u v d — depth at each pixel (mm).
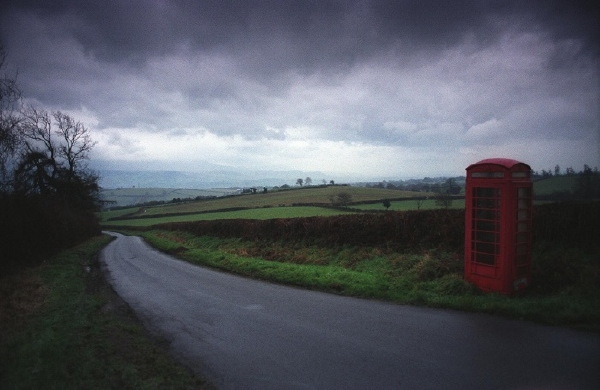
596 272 8164
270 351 6484
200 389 5168
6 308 9750
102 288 13523
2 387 5277
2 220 17734
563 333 6105
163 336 7668
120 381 5457
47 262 20453
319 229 18531
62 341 7082
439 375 5043
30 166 37250
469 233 9141
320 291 10984
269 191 104312
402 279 10641
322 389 4938
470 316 7441
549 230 10258
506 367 5082
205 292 11867
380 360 5711
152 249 29406
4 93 18781
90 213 52062
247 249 21266
